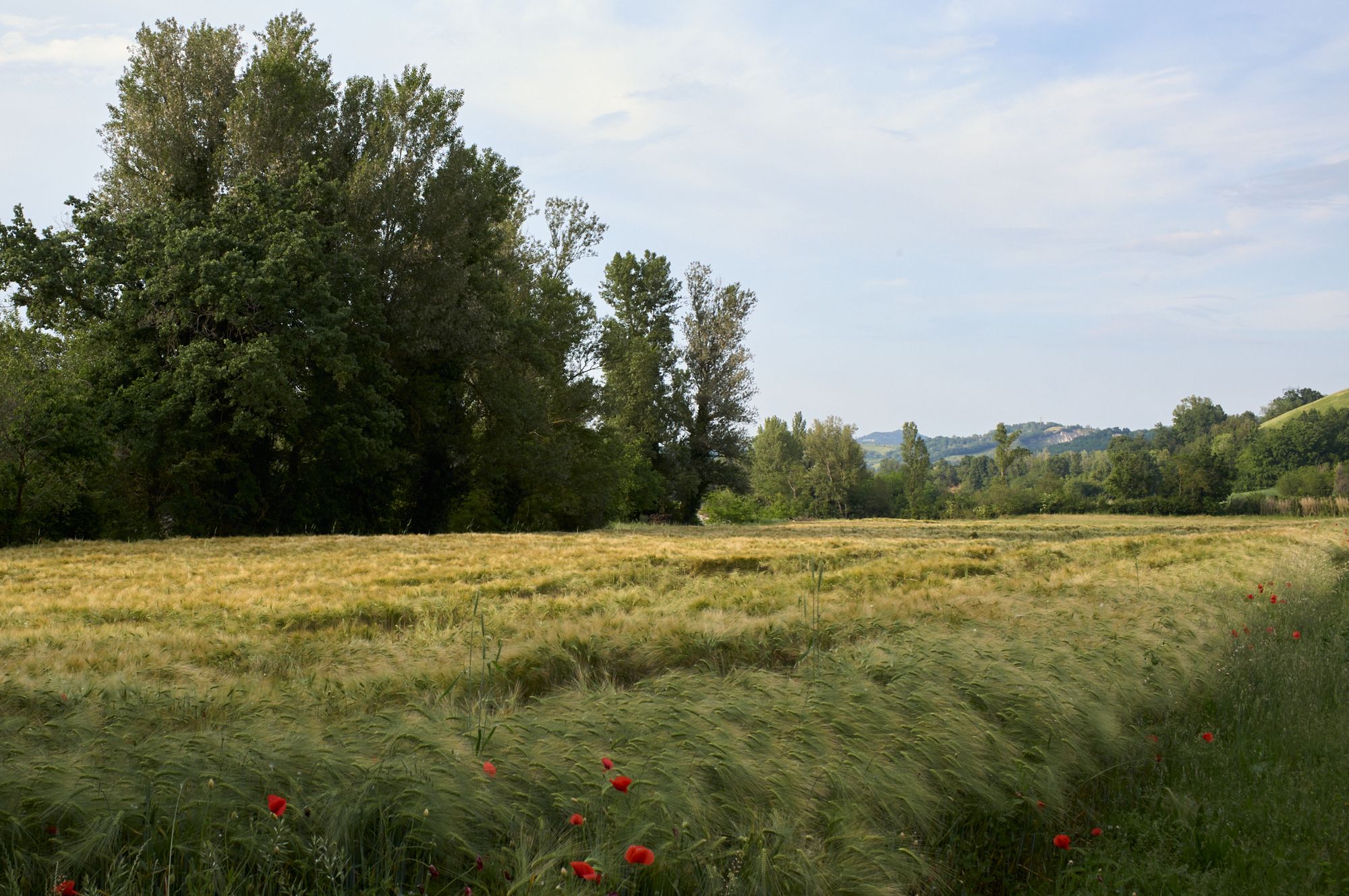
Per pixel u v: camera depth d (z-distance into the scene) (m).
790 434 130.62
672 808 4.41
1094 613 11.04
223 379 28.80
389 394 36.72
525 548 24.00
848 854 4.30
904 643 8.80
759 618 11.38
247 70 33.31
